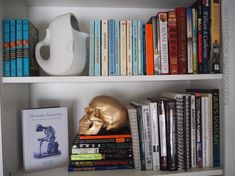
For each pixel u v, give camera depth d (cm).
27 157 80
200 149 81
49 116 85
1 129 67
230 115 79
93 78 74
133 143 80
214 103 81
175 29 78
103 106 83
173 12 78
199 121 81
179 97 79
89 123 81
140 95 103
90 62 76
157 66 78
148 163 80
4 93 70
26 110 81
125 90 102
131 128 80
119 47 77
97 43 76
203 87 93
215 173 79
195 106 80
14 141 79
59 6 96
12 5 79
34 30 84
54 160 84
